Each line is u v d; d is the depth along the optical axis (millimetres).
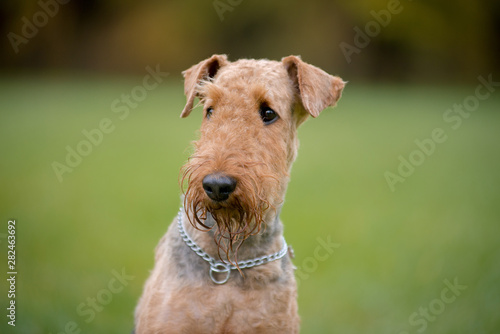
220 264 3020
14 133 12023
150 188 8242
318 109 3275
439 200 8039
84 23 24953
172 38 25453
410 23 24703
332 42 25422
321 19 25219
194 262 3051
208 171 2727
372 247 6027
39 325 4133
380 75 25844
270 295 3045
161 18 25188
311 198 8039
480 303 4684
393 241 6199
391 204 7766
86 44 25141
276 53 25750
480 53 26219
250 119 2967
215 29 25641
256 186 2799
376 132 14234
